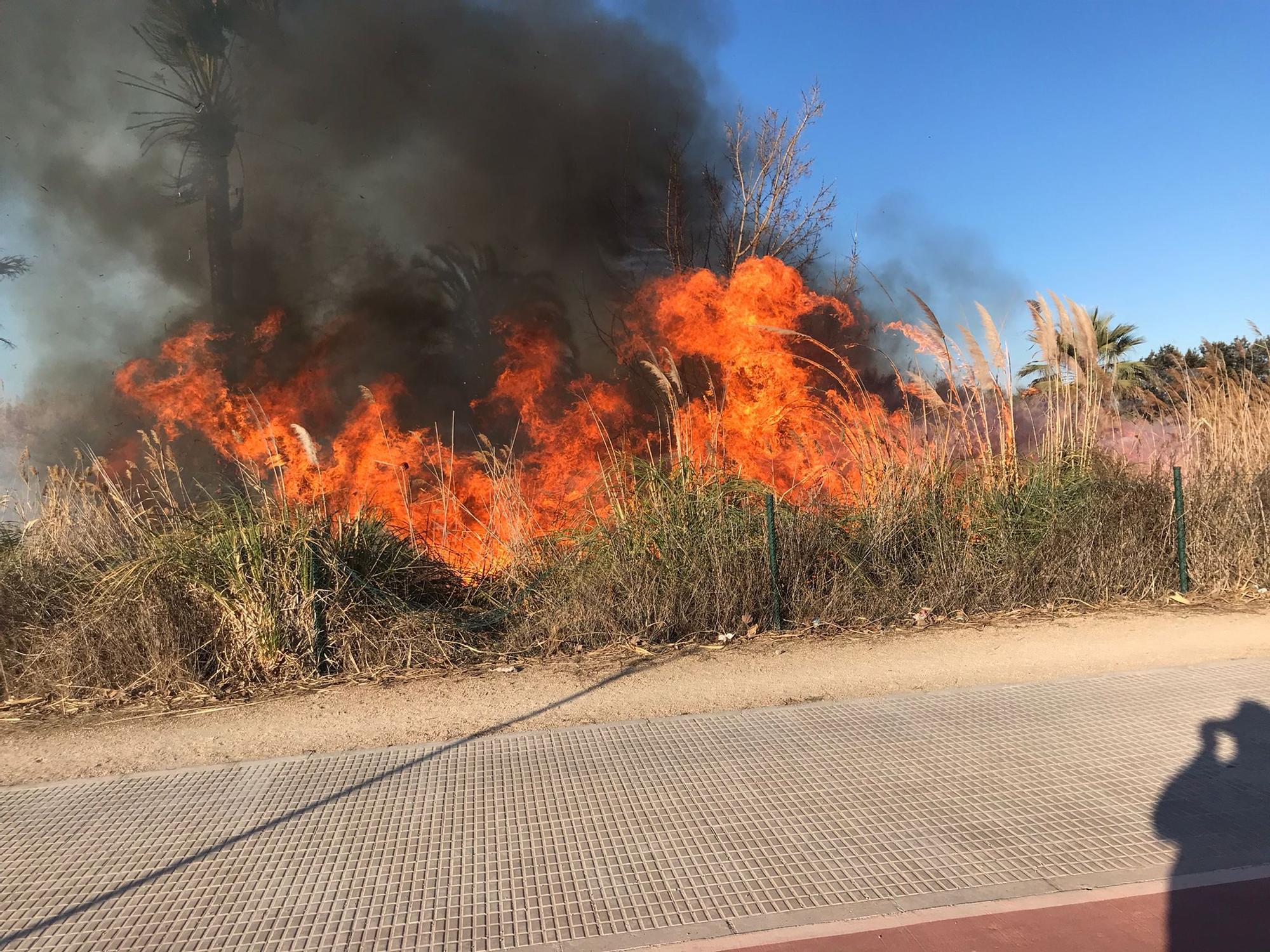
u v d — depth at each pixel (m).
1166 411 9.60
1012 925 2.81
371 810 3.91
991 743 4.48
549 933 2.85
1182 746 4.36
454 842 3.55
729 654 6.43
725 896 3.04
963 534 7.87
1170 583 7.98
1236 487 8.45
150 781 4.39
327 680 6.07
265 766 4.53
